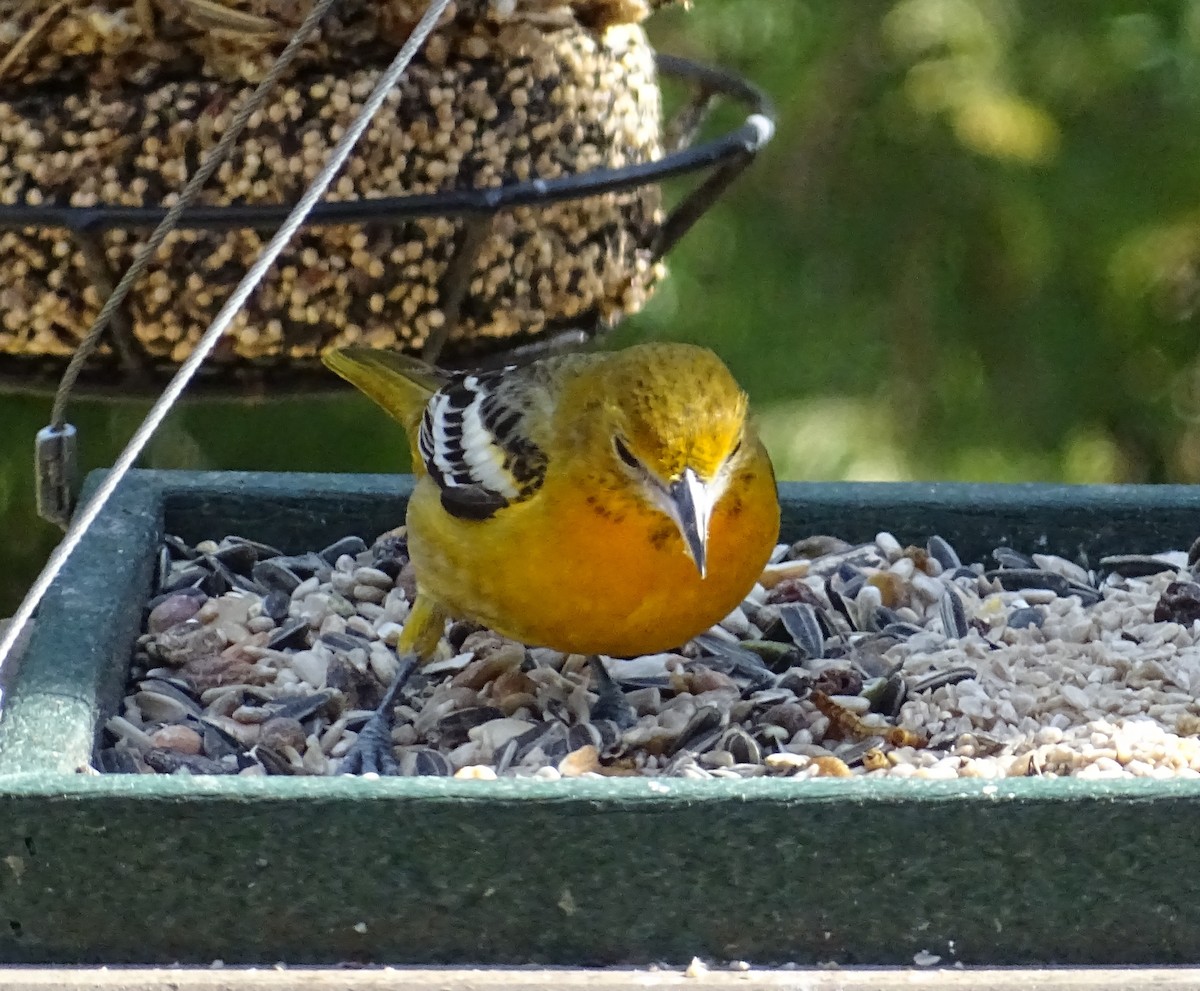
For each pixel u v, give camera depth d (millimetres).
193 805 6070
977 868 6164
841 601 9297
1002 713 7914
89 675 7523
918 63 14898
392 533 10000
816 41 14977
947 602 9219
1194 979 6090
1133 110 15117
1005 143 14586
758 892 6176
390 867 6133
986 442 15500
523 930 6191
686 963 6215
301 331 8422
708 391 7145
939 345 15555
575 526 7258
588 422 7277
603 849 6129
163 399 6242
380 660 8672
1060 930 6219
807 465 14836
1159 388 16031
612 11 8812
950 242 15484
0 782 6074
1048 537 10039
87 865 6113
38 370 8789
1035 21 15039
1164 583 9516
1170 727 7801
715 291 15133
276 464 14336
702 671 8438
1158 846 6145
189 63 8133
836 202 15492
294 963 6199
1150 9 14961
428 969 6148
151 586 9461
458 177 8375
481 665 8469
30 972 6078
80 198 8148
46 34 7980
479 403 7812
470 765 7688
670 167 8086
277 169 8148
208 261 8188
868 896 6188
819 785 6148
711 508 7133
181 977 6027
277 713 8070
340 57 8148
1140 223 15195
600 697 8227
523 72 8445
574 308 8992
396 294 8438
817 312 15375
